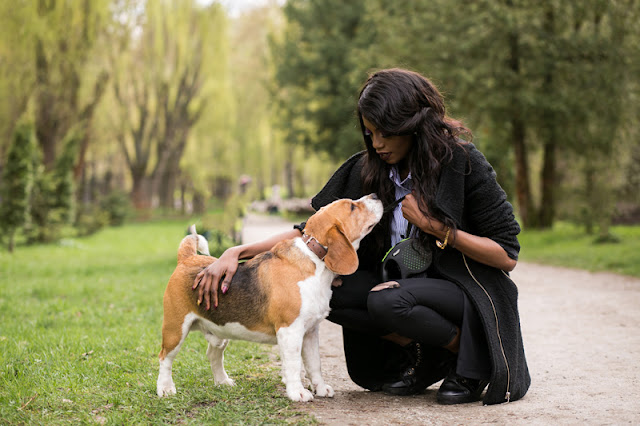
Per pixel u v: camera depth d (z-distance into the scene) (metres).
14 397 3.91
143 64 37.75
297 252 3.83
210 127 41.88
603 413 3.53
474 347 3.71
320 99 32.81
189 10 37.34
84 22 25.28
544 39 18.30
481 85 18.45
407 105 3.62
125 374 4.58
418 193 3.68
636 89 17.69
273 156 54.75
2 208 16.72
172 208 47.09
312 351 4.07
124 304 8.17
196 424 3.39
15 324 6.62
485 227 3.76
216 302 3.87
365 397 4.06
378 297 3.70
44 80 24.45
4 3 22.86
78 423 3.45
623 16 17.25
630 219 23.09
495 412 3.59
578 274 11.88
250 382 4.38
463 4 19.47
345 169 4.33
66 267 12.88
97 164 49.69
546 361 5.15
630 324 6.75
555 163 22.36
